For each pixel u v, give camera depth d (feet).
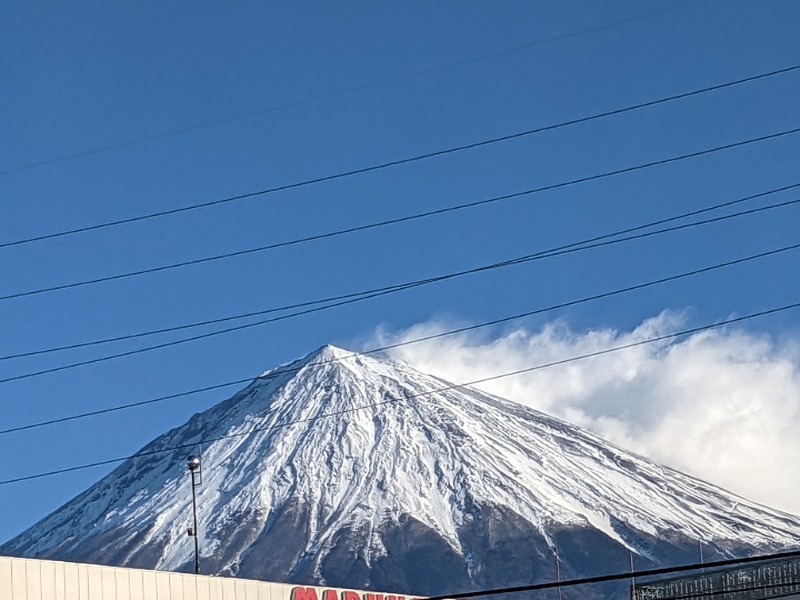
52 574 170.81
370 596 225.35
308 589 214.07
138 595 183.11
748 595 232.53
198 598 193.16
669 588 247.29
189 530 232.32
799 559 225.97
